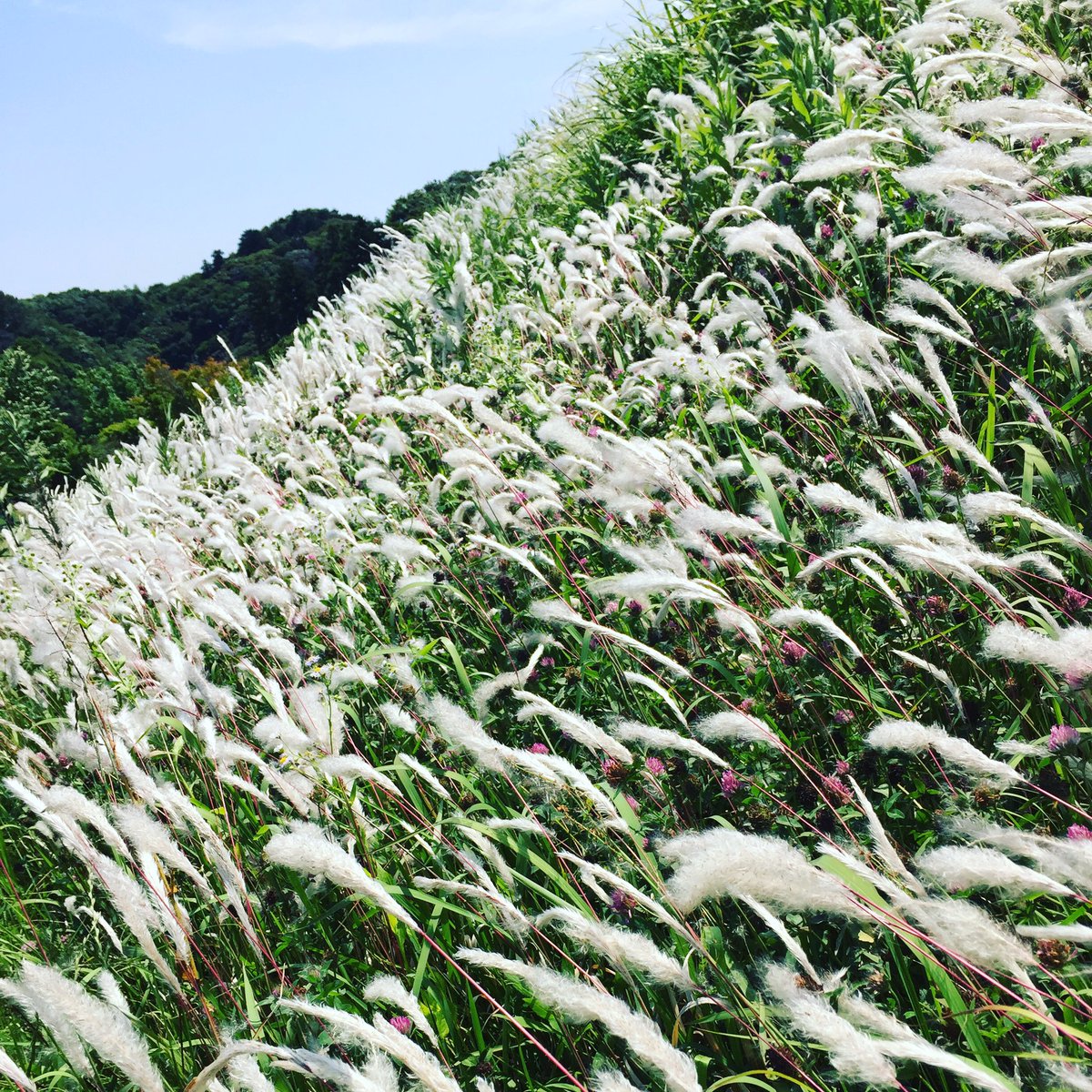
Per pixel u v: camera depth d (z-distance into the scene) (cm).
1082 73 477
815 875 156
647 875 247
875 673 288
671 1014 234
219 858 284
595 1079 183
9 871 400
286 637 523
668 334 556
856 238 513
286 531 574
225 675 530
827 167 421
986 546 328
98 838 404
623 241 643
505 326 733
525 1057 252
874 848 245
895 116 543
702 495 425
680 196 707
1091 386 361
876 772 275
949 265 332
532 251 929
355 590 524
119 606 541
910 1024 211
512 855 312
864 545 341
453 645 408
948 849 160
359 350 946
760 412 414
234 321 10419
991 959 160
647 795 303
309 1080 246
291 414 880
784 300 566
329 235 8844
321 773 320
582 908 254
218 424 1058
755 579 348
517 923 227
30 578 571
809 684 314
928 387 427
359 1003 271
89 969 349
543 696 372
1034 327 400
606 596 403
